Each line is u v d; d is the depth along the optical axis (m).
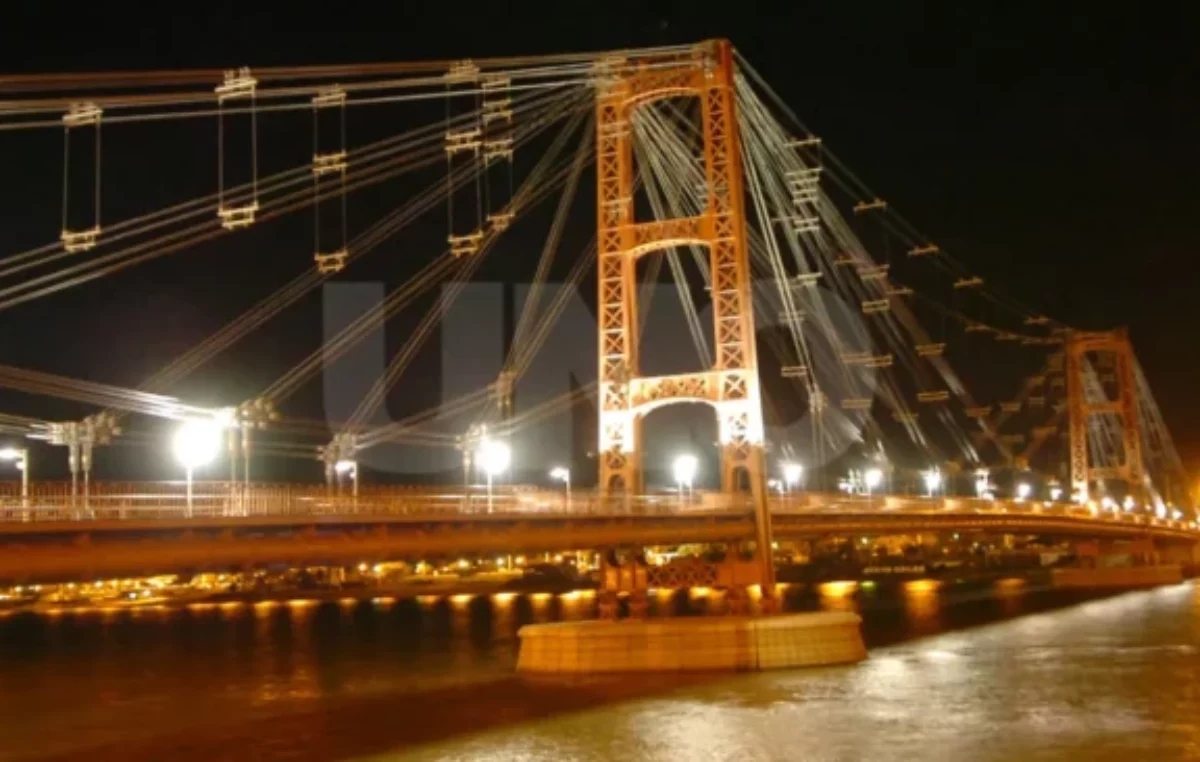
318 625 117.94
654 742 42.78
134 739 49.84
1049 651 67.44
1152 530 142.00
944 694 51.78
